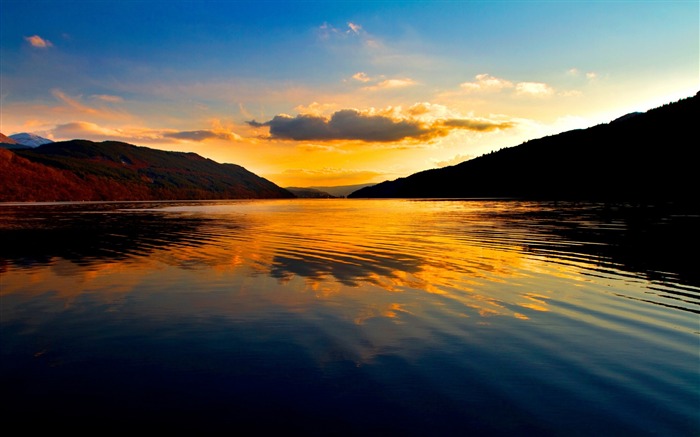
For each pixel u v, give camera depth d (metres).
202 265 16.53
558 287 12.22
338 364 6.99
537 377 6.44
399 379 6.42
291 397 5.91
